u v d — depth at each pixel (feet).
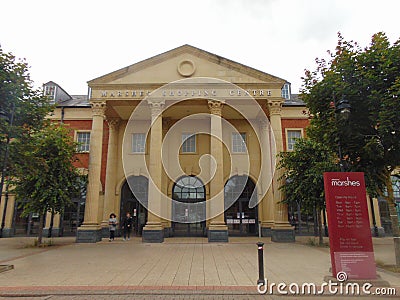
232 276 24.50
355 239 21.93
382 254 36.81
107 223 61.00
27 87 34.35
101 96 54.70
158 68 55.83
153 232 49.34
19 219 66.13
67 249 42.06
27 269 27.73
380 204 65.87
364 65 29.22
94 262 31.22
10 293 20.03
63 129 50.24
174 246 44.65
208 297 19.27
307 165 45.65
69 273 25.86
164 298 19.08
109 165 63.93
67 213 66.90
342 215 22.26
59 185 46.14
